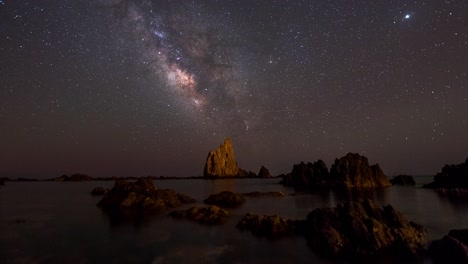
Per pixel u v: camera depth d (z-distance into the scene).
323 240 24.28
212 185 97.69
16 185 102.06
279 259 21.70
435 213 38.28
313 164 96.81
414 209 41.56
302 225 29.20
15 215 38.28
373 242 22.94
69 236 27.78
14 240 26.38
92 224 32.69
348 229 24.88
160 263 20.88
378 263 20.55
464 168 70.38
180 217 36.03
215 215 34.62
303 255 22.44
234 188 83.00
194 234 28.28
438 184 73.19
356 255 22.02
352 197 57.16
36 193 69.25
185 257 22.11
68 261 21.23
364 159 86.12
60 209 43.22
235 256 22.30
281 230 28.42
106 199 47.62
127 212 40.12
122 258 21.84
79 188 87.25
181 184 104.81
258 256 22.30
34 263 20.81
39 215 38.25
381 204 46.91
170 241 26.06
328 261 21.23
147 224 32.53
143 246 24.69
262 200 53.19
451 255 20.36
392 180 98.50
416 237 24.06
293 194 62.81
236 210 42.03
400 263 20.42
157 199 45.97
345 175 82.06
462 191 62.66
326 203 48.94
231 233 28.50
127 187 48.12
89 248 24.16
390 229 24.44
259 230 29.09
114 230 29.95
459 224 31.59
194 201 51.66
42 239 26.70
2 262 21.03
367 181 81.31
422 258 21.14
